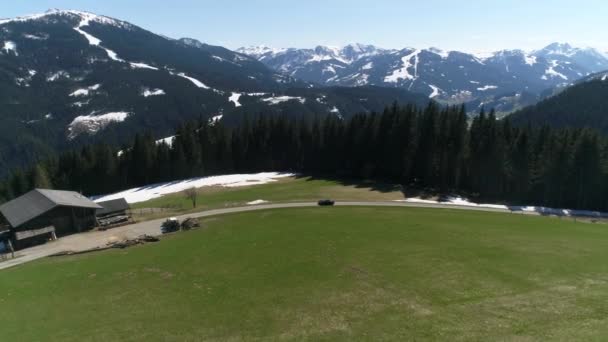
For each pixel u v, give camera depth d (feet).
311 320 72.95
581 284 84.79
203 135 408.67
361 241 128.16
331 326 70.13
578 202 243.60
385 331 67.05
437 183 278.26
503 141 262.06
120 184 381.19
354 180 318.04
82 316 82.53
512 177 256.73
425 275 93.35
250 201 244.01
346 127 360.69
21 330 77.41
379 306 77.36
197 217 199.31
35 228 175.11
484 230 142.82
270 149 400.88
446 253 110.83
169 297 89.81
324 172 367.86
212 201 255.09
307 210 202.59
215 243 139.13
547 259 103.55
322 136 375.04
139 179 383.45
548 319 68.33
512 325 66.64
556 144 254.06
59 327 77.56
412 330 66.74
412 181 296.51
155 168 385.29
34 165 359.05
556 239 127.54
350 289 86.94
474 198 258.57
